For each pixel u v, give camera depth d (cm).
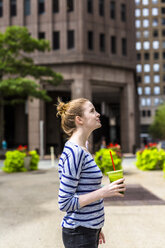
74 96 3278
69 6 3344
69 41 3338
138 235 437
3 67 2281
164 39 8144
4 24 3456
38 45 2339
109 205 647
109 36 3478
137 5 8262
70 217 184
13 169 1453
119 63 3481
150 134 7006
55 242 416
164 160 1440
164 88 8119
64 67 3316
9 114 4175
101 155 1229
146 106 8206
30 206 661
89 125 195
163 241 408
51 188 922
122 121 3625
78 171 176
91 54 3306
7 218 556
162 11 8181
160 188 880
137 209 606
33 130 3278
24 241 423
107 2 3497
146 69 8212
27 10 3459
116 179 188
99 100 4647
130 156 2748
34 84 2159
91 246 183
